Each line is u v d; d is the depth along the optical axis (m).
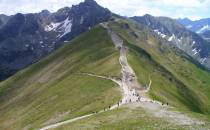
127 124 70.81
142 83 163.50
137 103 102.00
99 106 117.50
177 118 75.62
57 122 126.19
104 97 131.50
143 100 118.38
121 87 147.12
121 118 78.69
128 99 119.94
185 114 81.88
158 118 75.56
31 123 158.38
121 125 70.62
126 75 175.50
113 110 92.19
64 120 121.25
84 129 72.88
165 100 142.75
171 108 92.12
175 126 65.81
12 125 179.00
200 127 65.00
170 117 76.94
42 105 178.50
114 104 115.50
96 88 156.12
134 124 70.12
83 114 116.44
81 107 132.88
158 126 66.19
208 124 68.88
